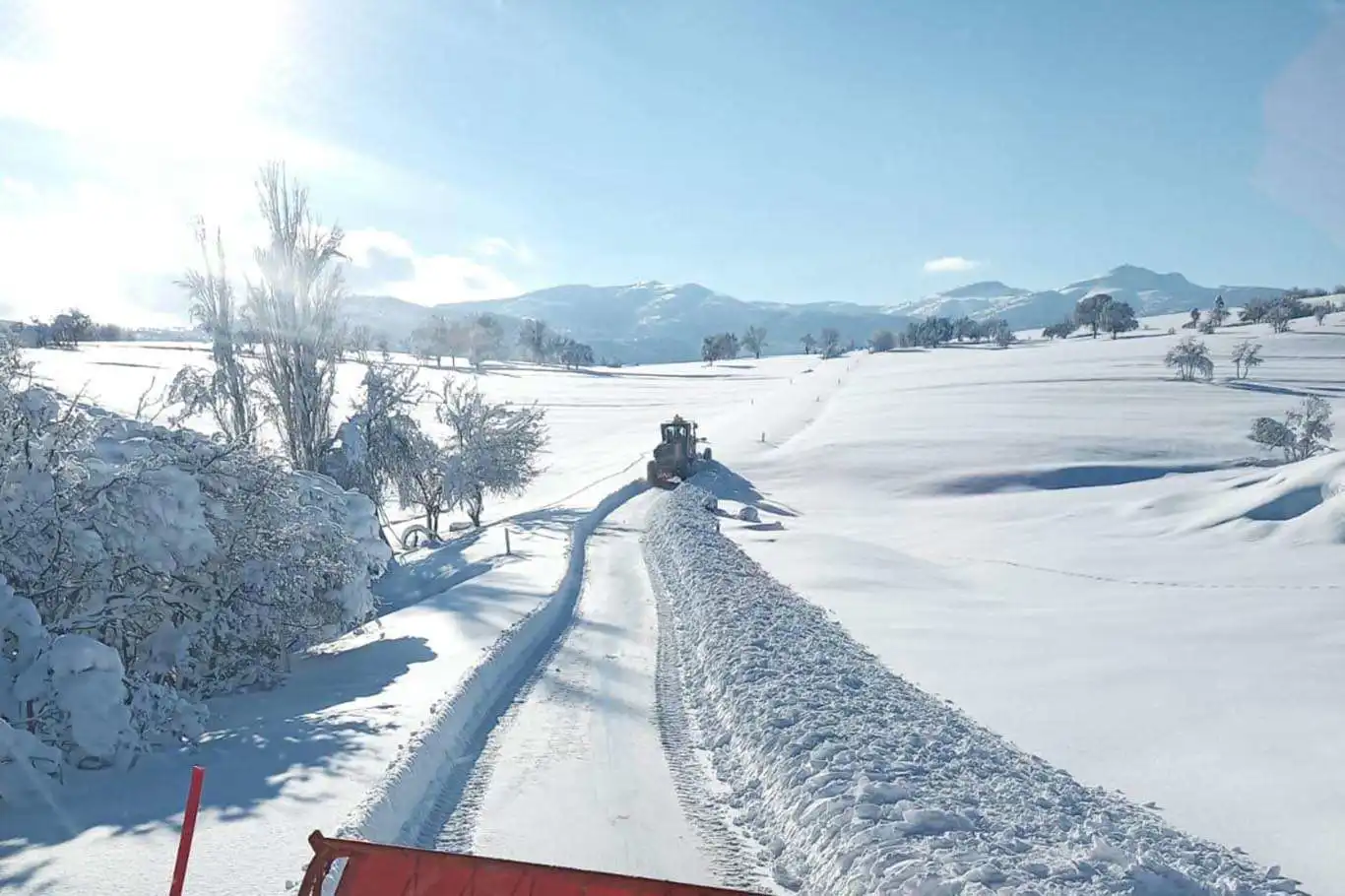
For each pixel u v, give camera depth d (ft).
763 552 98.89
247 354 80.18
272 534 43.57
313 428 81.51
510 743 33.32
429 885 11.53
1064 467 209.56
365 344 110.22
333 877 19.97
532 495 188.03
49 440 34.68
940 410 311.27
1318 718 39.32
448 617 55.21
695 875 22.56
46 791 26.17
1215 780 32.17
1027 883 19.03
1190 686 45.16
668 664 46.55
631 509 136.26
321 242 80.79
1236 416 280.31
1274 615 67.05
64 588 35.22
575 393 441.68
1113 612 68.54
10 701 27.84
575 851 23.94
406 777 27.32
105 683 28.50
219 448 42.80
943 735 32.27
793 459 226.38
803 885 21.72
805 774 27.02
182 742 31.12
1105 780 32.30
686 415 351.05
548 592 64.08
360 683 40.42
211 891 19.65
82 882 20.02
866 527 152.56
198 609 40.70
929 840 21.68
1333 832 27.07
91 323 530.27
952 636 57.72
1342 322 604.90
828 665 41.93
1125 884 19.39
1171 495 163.73
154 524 35.96
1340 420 271.08
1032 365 463.01
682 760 31.86
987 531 146.30
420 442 122.62
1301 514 138.92
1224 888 20.43
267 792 25.96
